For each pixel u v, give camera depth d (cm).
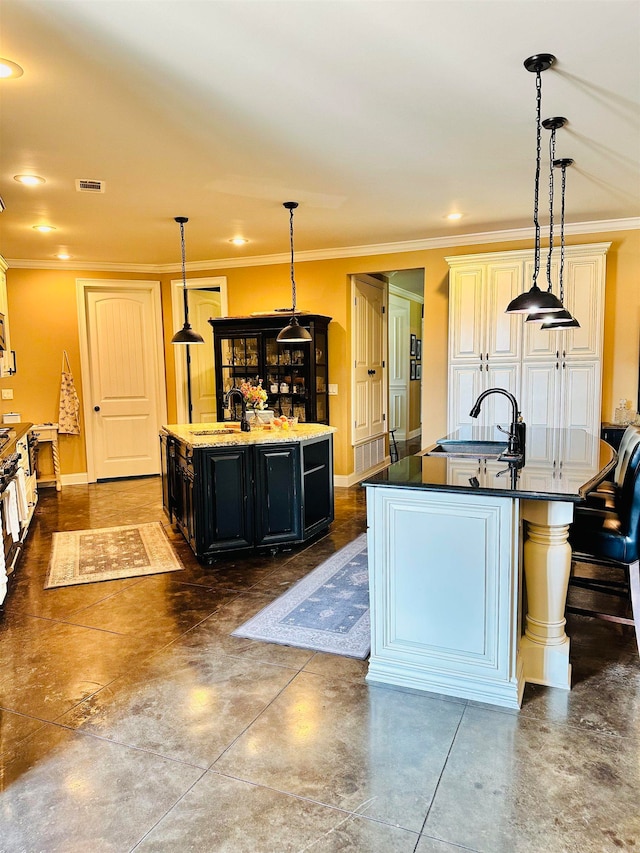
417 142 328
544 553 245
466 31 217
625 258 524
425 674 247
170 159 348
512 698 232
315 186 406
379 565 251
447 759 202
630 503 268
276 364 624
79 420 700
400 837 169
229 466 407
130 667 270
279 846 167
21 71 240
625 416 525
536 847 165
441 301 594
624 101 279
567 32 220
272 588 364
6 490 370
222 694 246
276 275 666
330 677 258
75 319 688
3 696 248
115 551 445
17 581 384
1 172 368
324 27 212
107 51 226
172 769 200
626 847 164
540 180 399
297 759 204
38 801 186
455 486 234
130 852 165
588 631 302
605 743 210
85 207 450
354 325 655
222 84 255
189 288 711
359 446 678
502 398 535
